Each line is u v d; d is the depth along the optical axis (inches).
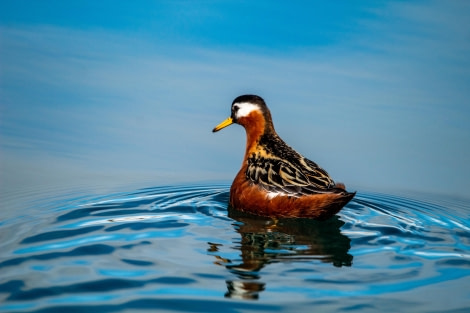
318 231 527.8
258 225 542.9
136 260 434.9
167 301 369.1
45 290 379.9
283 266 436.1
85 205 577.0
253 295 381.4
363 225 546.6
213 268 425.4
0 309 353.7
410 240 501.7
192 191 652.1
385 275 422.6
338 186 575.2
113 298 371.2
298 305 369.1
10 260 428.8
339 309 365.7
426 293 392.2
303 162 584.1
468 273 427.8
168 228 514.6
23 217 535.2
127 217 542.0
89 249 454.3
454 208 619.8
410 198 659.4
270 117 637.3
